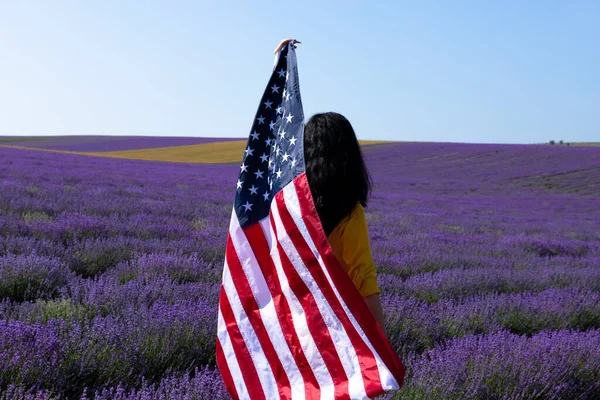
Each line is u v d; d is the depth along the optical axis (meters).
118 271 5.22
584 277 7.38
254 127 1.91
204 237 7.91
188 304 3.95
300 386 1.69
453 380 3.10
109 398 2.70
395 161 57.12
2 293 4.24
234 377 1.77
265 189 1.87
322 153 1.71
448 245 10.20
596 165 50.59
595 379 3.61
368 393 1.57
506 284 6.64
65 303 3.81
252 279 1.82
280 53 1.92
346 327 1.63
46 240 6.28
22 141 80.50
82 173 21.34
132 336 3.22
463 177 47.00
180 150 68.50
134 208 10.38
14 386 2.46
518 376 3.28
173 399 2.55
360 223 1.71
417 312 4.38
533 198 35.44
